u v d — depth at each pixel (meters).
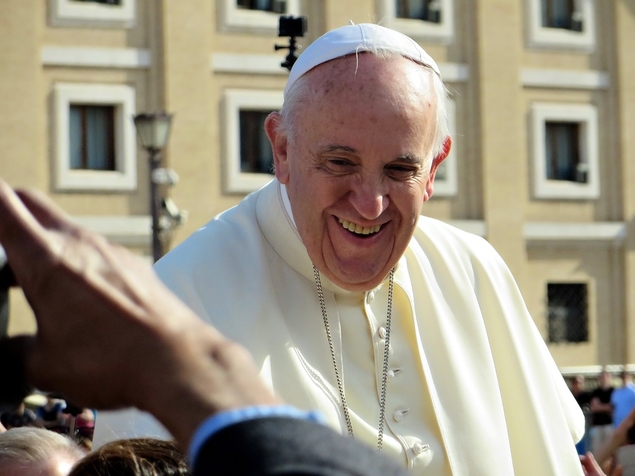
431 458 3.15
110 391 0.86
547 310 25.41
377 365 3.23
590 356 25.62
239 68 22.98
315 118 2.88
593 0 25.75
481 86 24.56
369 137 2.83
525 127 25.25
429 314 3.37
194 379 0.84
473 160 24.72
